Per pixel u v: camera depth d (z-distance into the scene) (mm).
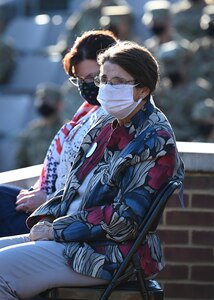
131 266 10305
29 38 27109
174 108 21234
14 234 12016
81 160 10844
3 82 26203
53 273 10297
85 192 10539
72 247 10289
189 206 13305
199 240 13320
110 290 10133
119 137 10445
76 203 10711
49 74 25875
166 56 21844
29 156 22109
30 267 10297
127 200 10141
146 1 26188
